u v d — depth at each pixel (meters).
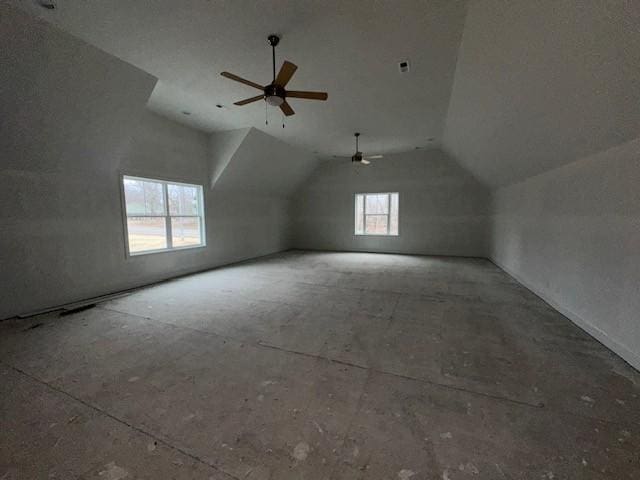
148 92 3.43
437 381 1.93
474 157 5.27
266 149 6.03
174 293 4.07
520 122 3.03
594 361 2.17
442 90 3.55
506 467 1.27
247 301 3.69
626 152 2.19
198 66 3.03
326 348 2.41
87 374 2.02
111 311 3.33
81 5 2.13
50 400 1.74
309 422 1.56
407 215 7.64
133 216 4.44
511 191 5.08
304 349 2.39
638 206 2.06
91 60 2.80
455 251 7.27
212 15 2.25
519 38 2.02
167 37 2.54
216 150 5.60
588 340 2.53
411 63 2.94
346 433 1.48
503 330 2.75
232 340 2.56
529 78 2.31
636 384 1.87
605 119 2.12
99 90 3.11
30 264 3.24
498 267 5.82
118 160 3.96
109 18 2.28
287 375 2.01
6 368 2.09
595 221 2.58
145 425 1.54
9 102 2.69
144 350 2.38
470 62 2.71
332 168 8.34
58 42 2.53
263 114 4.50
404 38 2.53
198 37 2.54
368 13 2.23
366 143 6.25
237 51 2.75
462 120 4.15
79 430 1.50
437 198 7.28
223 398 1.76
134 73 3.14
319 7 2.17
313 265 6.23
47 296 3.39
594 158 2.60
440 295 3.91
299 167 7.70
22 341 2.54
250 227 7.15
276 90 2.58
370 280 4.80
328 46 2.66
